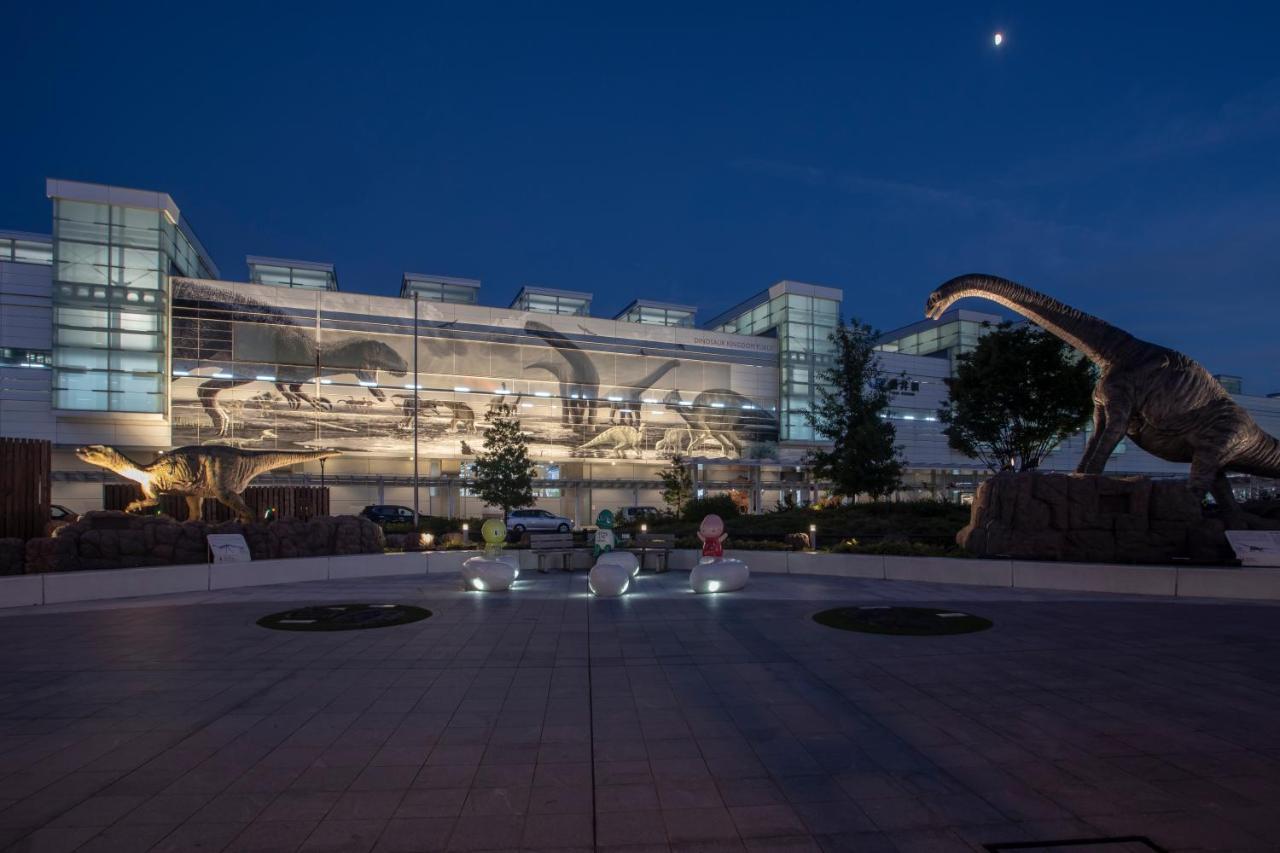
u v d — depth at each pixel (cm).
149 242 4206
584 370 5325
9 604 1223
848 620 1070
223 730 590
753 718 619
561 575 1727
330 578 1634
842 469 2977
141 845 396
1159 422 1639
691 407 5612
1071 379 2633
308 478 4444
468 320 5053
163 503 2142
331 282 5356
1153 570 1322
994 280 1788
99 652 877
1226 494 1608
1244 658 827
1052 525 1562
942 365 6369
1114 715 623
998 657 838
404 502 4794
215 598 1330
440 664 816
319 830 414
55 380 3953
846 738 568
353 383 4681
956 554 1652
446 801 453
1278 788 471
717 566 1385
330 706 656
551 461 5262
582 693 697
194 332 4325
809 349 5909
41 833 410
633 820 427
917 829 415
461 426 4931
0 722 612
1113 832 410
